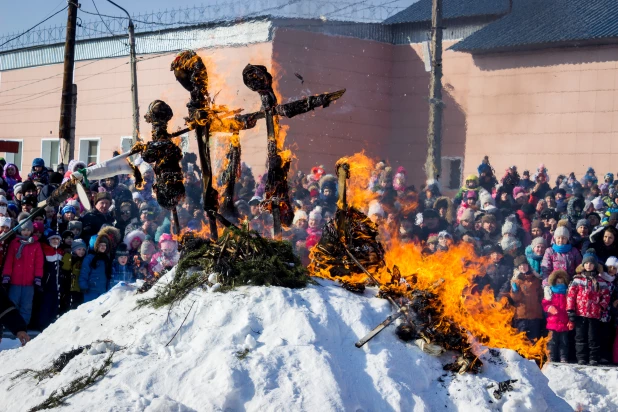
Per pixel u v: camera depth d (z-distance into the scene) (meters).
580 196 14.70
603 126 22.19
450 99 24.08
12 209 11.41
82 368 4.73
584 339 10.80
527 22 23.30
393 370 4.67
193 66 5.65
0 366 5.51
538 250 11.30
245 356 4.54
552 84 22.77
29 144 29.41
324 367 4.47
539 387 4.96
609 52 22.12
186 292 5.12
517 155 23.17
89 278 11.19
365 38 24.17
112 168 5.77
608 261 10.98
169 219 13.30
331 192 14.70
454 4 24.64
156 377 4.48
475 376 4.82
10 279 10.53
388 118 24.64
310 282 5.28
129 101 26.11
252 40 22.67
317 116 23.38
